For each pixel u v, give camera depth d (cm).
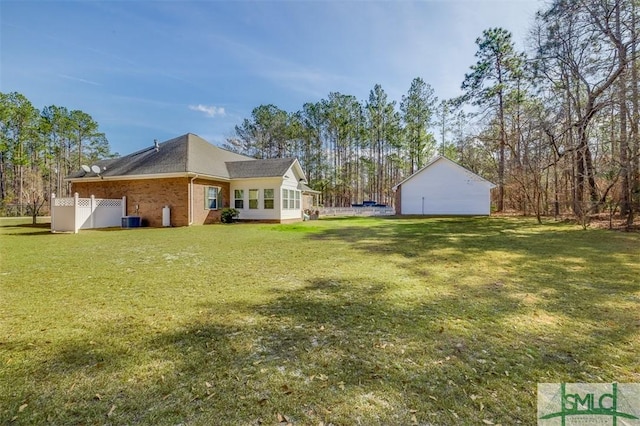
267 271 543
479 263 600
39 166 3266
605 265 570
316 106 3572
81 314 340
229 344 270
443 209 2417
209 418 179
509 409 186
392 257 665
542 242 871
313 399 195
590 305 361
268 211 1719
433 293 415
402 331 296
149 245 848
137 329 302
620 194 1355
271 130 3628
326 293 418
